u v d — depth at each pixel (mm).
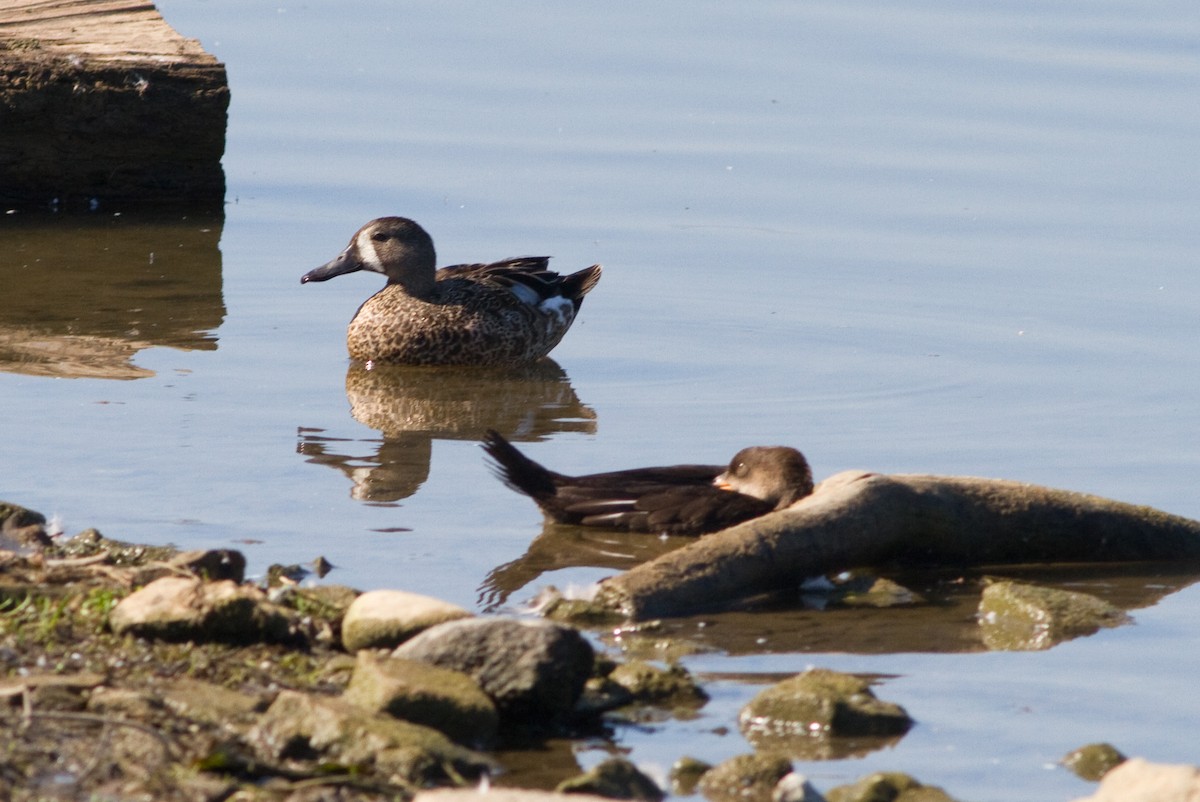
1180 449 13750
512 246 20969
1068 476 13086
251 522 11633
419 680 8047
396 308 17359
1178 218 21562
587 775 7535
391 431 14281
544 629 8375
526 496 12516
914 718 8719
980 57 29969
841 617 10336
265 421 14320
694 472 12453
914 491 11406
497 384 16266
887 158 24641
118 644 8609
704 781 7781
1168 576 11328
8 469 12477
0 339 16391
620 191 23266
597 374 16484
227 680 8289
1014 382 15742
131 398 14641
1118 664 9586
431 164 24734
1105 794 7273
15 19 24547
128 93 22656
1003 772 8078
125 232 21625
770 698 8602
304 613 9414
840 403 15180
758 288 19203
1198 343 16859
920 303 18469
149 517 11586
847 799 7512
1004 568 11492
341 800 7117
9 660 8234
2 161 22547
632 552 11469
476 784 7562
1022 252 20297
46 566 9570
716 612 10391
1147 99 27344
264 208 22859
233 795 7062
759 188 23344
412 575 10781
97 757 7211
